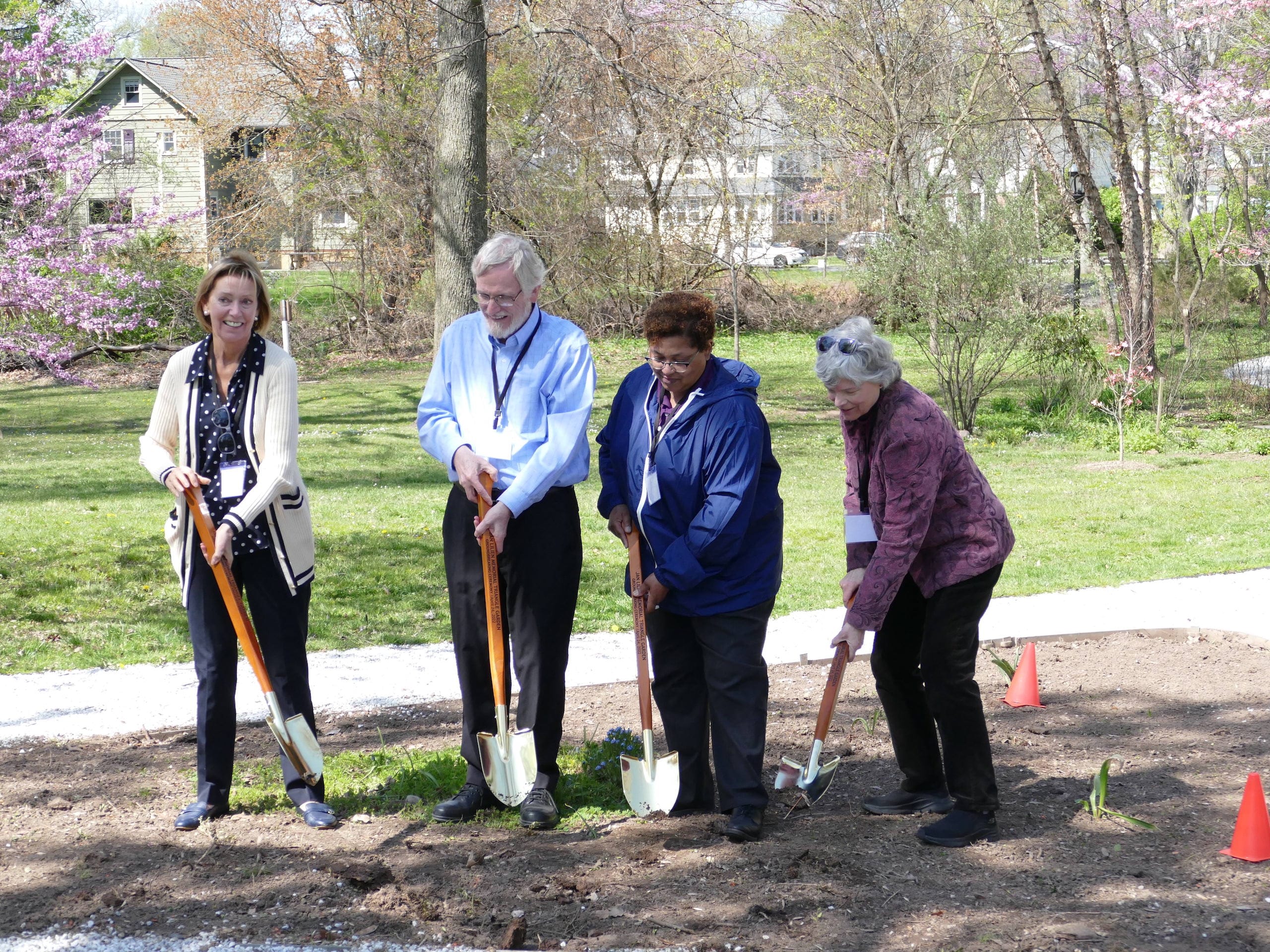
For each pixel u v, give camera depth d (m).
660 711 4.05
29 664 6.13
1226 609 7.25
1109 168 33.78
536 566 3.77
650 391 3.82
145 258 26.64
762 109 25.28
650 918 3.18
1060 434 17.89
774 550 3.81
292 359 3.78
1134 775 4.35
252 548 3.70
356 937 3.09
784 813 4.05
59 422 20.38
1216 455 16.00
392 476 14.32
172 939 3.07
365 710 5.43
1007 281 17.62
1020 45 21.33
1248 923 3.11
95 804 4.09
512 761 3.76
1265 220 24.02
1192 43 20.73
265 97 30.34
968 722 3.65
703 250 27.70
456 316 15.42
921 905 3.25
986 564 3.53
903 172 24.19
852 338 3.44
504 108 25.58
